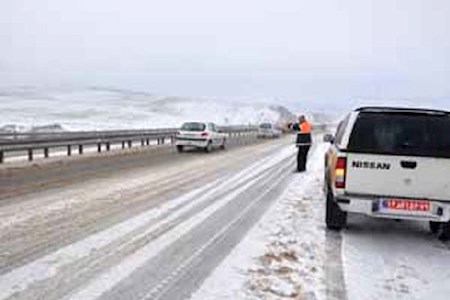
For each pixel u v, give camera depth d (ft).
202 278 19.83
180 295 17.98
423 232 30.42
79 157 70.74
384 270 22.06
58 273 19.94
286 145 125.08
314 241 26.63
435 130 27.14
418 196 26.53
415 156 26.35
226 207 35.37
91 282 19.03
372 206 26.81
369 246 26.25
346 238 27.84
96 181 46.80
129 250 23.43
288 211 34.65
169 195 39.70
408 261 23.79
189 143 92.38
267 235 27.35
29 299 17.22
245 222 30.48
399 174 26.53
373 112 27.71
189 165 65.62
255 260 22.52
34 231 26.50
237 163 70.90
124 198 37.52
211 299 17.66
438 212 26.35
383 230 30.48
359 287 19.52
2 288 18.24
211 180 50.29
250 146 118.42
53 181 46.06
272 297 17.99
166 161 70.85
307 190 45.34
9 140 60.08
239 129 165.58
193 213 32.68
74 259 21.81
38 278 19.34
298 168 61.82
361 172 26.91
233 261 22.22
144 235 26.30
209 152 92.84
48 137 67.41
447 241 28.19
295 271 21.17
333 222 29.35
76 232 26.50
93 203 35.17
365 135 27.37
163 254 22.98
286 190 44.98
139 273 20.22
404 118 27.40
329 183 29.37
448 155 26.40
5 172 51.75
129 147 93.45
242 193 42.34
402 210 26.58
